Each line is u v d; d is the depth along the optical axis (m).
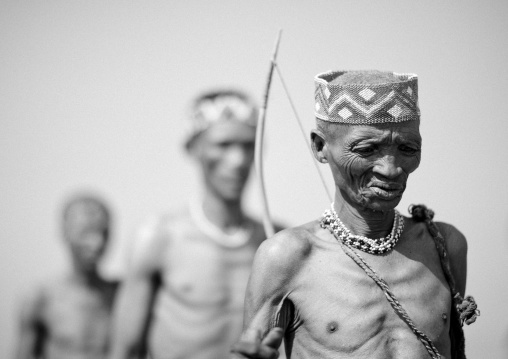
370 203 6.76
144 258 14.06
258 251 6.95
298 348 6.89
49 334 15.80
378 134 6.66
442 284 6.98
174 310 14.02
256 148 7.79
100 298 15.87
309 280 6.85
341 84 6.74
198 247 14.10
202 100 14.95
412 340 6.79
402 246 6.98
